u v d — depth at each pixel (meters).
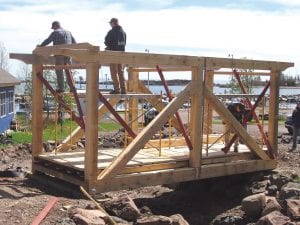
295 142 16.47
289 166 12.92
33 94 10.30
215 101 10.05
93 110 8.48
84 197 8.70
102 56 8.44
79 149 13.22
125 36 11.44
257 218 8.91
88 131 8.52
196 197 11.28
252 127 27.28
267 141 11.54
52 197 8.41
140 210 8.84
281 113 44.41
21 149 16.09
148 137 9.09
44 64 10.22
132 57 8.77
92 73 8.40
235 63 10.41
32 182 10.02
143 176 9.20
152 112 16.08
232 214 9.59
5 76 28.41
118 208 8.20
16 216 7.23
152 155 10.31
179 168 9.83
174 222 7.70
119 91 10.68
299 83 126.06
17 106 37.38
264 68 11.11
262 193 9.74
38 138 10.40
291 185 9.61
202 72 9.77
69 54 8.59
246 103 12.14
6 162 14.10
